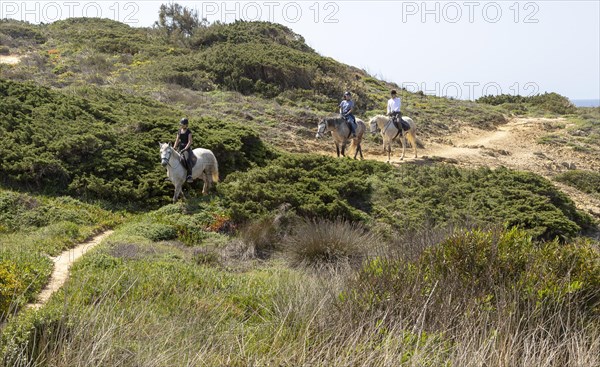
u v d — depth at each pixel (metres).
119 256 11.57
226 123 21.59
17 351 5.34
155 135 19.47
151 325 6.53
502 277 7.03
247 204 15.70
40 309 6.55
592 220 18.53
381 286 6.79
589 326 6.24
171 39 42.53
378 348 5.39
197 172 16.84
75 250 12.83
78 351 5.37
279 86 32.94
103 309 6.53
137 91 28.25
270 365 5.54
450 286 6.71
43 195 16.00
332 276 9.10
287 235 14.46
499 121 38.56
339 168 18.94
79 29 45.28
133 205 16.61
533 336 5.54
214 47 38.28
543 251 7.39
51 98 20.58
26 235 13.50
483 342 5.46
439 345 5.51
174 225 14.77
